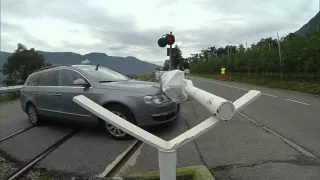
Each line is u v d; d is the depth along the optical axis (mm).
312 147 4844
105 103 5652
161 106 5652
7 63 46344
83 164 4285
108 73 6727
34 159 4605
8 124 7508
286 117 7586
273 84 20281
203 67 71000
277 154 4480
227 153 4570
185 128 6305
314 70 19203
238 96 12961
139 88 5715
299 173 3727
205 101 2395
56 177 3910
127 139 5496
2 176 4023
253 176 3662
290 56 21625
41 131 6523
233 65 38969
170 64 11297
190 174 3367
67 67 6520
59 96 6359
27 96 7258
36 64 47031
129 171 3963
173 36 11125
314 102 10703
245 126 6445
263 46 29594
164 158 2014
